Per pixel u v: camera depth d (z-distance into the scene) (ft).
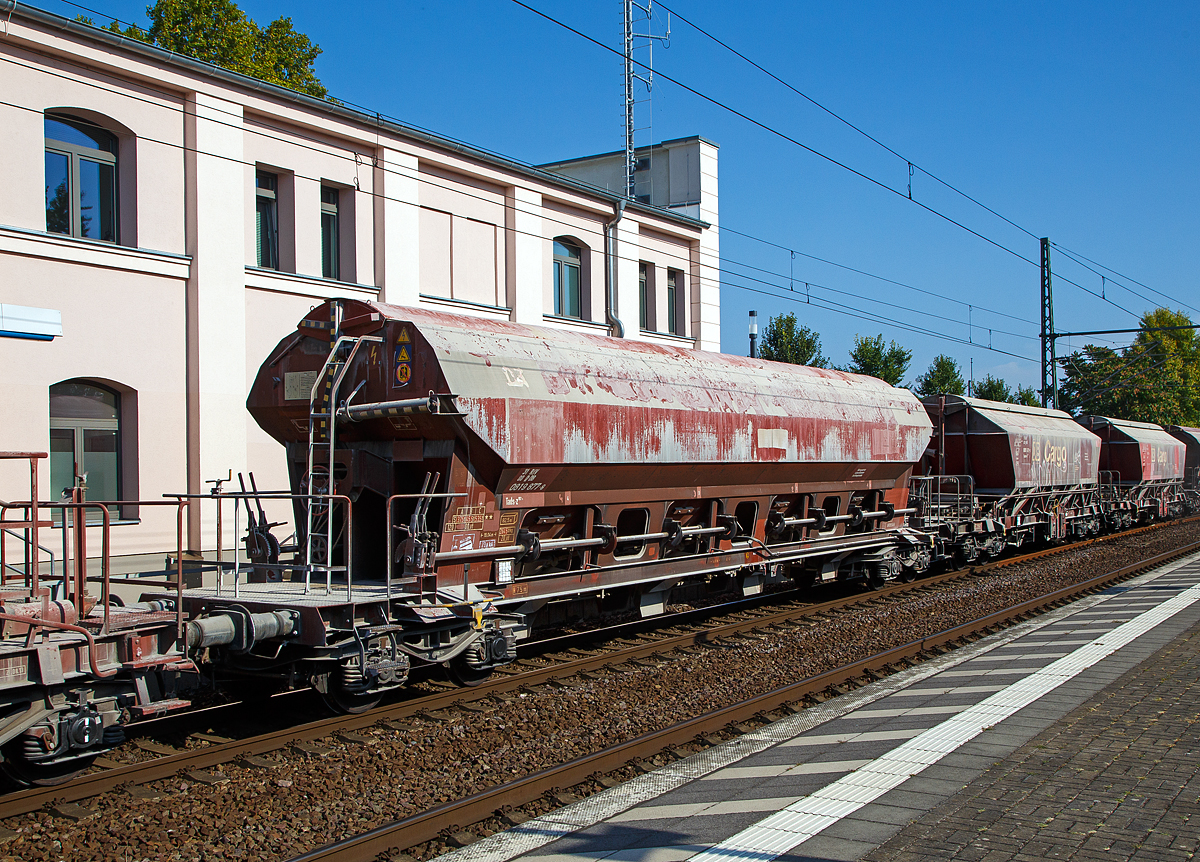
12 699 20.35
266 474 54.24
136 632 22.76
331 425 30.04
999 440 68.23
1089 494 89.15
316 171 56.39
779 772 22.15
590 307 75.82
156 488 49.39
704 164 98.12
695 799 20.57
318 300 56.49
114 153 48.88
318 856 17.22
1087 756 21.91
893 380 199.21
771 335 195.31
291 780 22.18
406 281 60.49
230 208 51.90
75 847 18.40
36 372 44.52
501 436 30.14
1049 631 40.52
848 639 39.73
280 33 108.47
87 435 47.78
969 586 56.18
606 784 22.00
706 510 41.65
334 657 26.16
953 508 64.64
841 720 27.09
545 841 18.53
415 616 28.37
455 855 18.13
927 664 35.12
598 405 33.99
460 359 29.91
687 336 87.45
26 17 43.29
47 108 45.16
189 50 100.48
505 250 68.28
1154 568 64.95
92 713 21.63
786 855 16.72
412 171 60.90
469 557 30.42
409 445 30.50
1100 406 191.11
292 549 33.88
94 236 48.06
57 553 45.37
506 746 25.22
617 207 76.54
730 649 37.32
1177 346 213.05
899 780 20.66
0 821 19.53
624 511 37.96
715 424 39.42
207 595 28.50
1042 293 117.29
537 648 38.27
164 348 49.75
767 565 45.29
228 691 30.45
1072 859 16.15
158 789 21.49
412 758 23.84
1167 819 17.88
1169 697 27.32
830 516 50.19
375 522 33.04
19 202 44.06
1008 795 19.39
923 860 16.25
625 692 30.81
